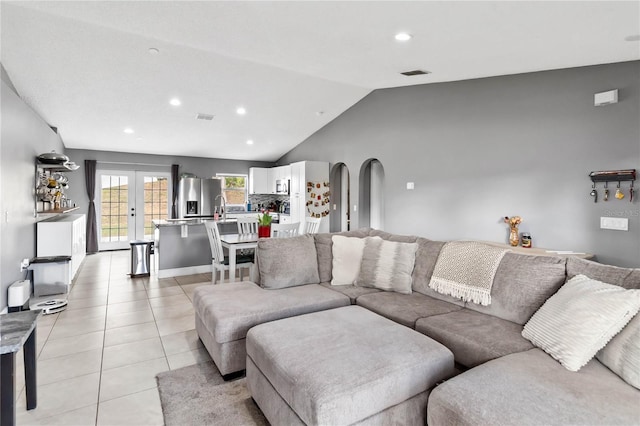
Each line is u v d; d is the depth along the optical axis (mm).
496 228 4230
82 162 7457
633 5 2057
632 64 3176
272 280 3078
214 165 8820
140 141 7090
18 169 3787
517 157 4016
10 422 1587
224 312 2416
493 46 2943
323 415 1414
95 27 3383
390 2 2234
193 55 4078
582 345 1602
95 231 7520
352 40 2996
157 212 8273
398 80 4523
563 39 2674
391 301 2713
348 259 3293
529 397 1366
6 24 3236
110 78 4461
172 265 5445
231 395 2197
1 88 3256
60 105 5094
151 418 1971
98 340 3008
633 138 3166
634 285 1786
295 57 3549
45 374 2432
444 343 2131
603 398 1350
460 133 4605
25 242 4086
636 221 3150
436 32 2699
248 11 2543
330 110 6398
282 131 7195
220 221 5758
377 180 6473
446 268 2736
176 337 3082
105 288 4691
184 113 5797
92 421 1937
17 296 3348
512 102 4059
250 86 5074
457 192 4641
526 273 2273
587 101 3459
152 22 2842
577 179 3531
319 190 7047
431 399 1492
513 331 2107
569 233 3594
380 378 1573
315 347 1823
